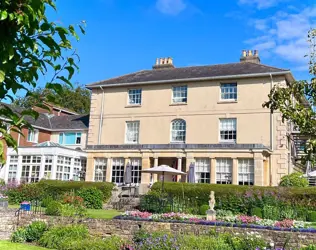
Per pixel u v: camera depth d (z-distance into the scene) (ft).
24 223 58.70
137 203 80.12
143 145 98.32
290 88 21.86
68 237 49.26
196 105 102.17
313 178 94.84
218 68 109.40
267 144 92.99
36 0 11.04
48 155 110.01
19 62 12.03
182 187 76.38
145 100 108.27
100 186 84.58
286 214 61.67
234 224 51.52
